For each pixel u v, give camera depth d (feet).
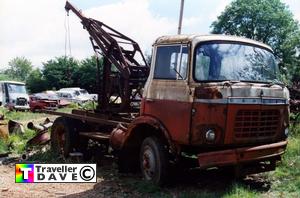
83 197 25.07
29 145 40.11
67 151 35.50
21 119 74.69
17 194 25.75
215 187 25.95
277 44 187.62
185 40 24.80
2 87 100.53
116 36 36.63
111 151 34.91
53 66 221.05
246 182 26.58
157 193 25.21
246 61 25.50
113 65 35.24
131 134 27.53
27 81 231.50
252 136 24.30
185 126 23.85
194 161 27.43
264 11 184.34
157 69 26.32
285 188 24.77
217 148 24.08
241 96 23.63
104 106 36.17
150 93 26.43
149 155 26.37
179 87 24.52
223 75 24.38
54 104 108.37
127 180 28.43
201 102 23.32
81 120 35.81
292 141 34.06
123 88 34.35
